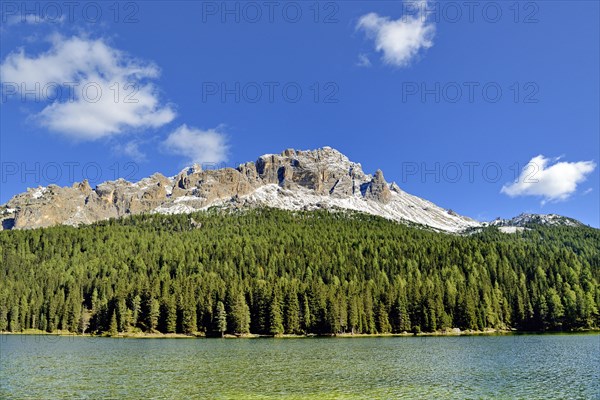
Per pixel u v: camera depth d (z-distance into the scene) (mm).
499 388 64188
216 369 83375
